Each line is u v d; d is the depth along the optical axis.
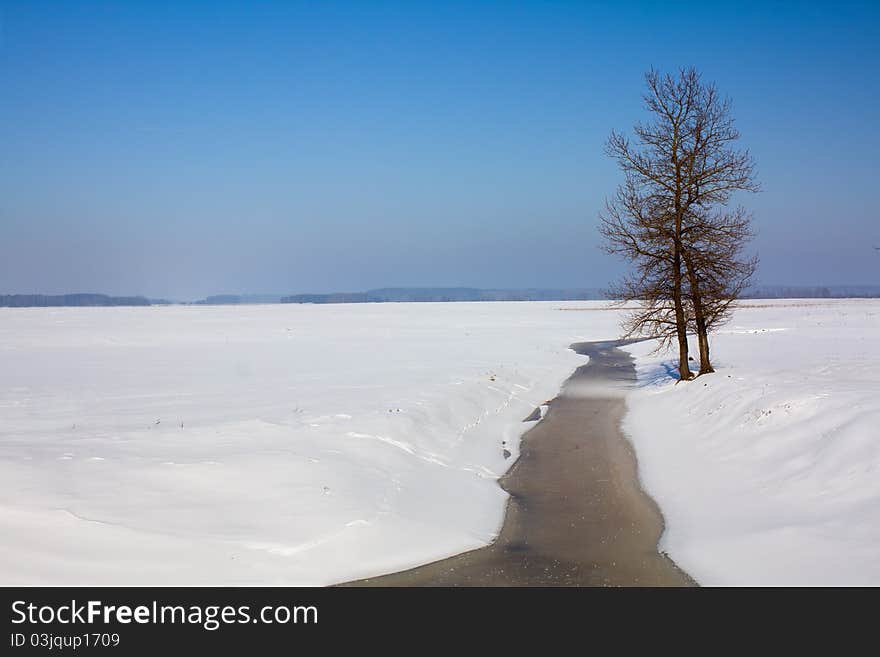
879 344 39.00
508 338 56.06
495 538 11.98
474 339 54.44
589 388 30.41
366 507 12.01
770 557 10.11
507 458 18.12
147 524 10.47
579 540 11.80
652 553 11.09
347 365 34.12
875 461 11.86
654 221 24.70
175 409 19.97
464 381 26.50
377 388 24.36
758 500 12.53
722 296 25.45
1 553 9.38
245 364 34.69
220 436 15.27
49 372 31.03
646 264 25.84
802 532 10.52
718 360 32.25
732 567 10.10
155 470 12.29
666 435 19.50
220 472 12.41
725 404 19.28
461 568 10.57
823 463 12.83
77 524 10.16
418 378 27.80
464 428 19.94
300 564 10.15
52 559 9.45
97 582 9.17
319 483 12.46
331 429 16.33
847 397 15.34
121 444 14.33
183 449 13.97
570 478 15.98
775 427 15.74
